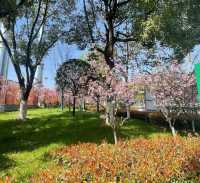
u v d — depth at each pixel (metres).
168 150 12.72
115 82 21.41
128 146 13.80
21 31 30.02
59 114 31.30
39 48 28.88
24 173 12.62
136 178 8.91
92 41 28.31
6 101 43.94
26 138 20.47
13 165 14.34
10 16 25.91
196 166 10.23
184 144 13.96
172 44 23.17
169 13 22.08
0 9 22.16
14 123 25.50
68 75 29.97
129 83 21.39
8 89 44.59
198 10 22.91
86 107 41.34
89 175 9.31
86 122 25.64
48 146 18.14
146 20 23.64
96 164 10.60
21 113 27.45
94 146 14.56
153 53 26.14
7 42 30.59
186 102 23.88
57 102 56.59
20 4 24.91
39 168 13.34
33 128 23.55
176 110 23.47
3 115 33.19
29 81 27.98
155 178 9.00
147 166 9.94
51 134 21.39
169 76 22.62
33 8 30.08
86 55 27.08
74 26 30.11
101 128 22.98
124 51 29.47
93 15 29.31
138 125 25.14
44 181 8.75
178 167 10.05
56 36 29.92
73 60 30.34
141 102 32.88
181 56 24.36
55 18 30.09
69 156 12.86
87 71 28.91
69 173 9.20
